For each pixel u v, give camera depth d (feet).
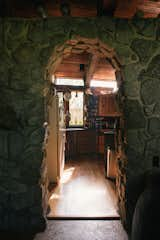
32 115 6.59
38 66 6.50
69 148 17.75
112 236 6.30
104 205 8.25
